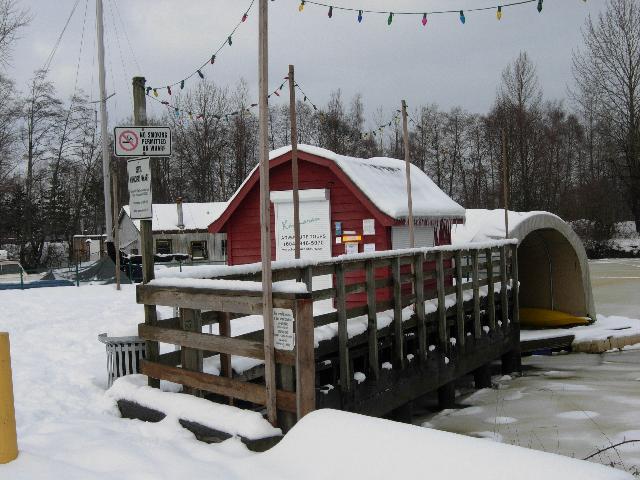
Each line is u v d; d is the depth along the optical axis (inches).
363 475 149.9
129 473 166.6
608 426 328.2
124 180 2372.0
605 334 574.9
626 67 1996.8
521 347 542.9
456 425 344.8
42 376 301.9
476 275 413.7
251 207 506.9
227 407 210.2
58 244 2220.7
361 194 451.5
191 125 2121.1
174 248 1553.9
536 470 129.0
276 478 160.1
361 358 316.5
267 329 201.2
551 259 671.8
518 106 2142.0
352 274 473.4
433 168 2583.7
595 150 2532.0
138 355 271.9
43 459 171.6
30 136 1876.2
